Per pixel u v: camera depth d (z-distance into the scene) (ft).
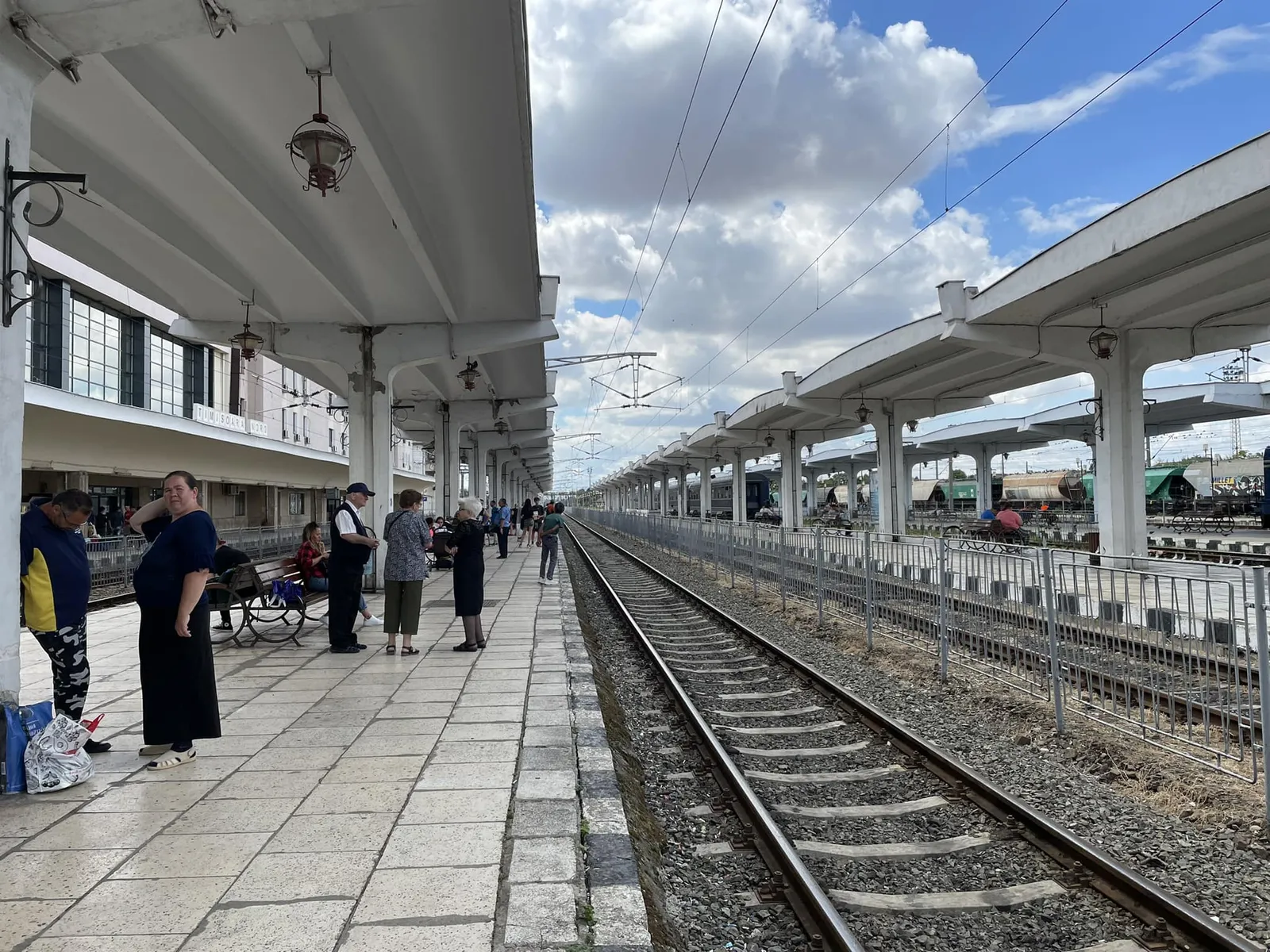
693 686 27.22
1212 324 51.29
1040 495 166.09
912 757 18.44
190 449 90.17
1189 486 137.59
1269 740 13.98
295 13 13.17
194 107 21.29
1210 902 11.92
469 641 26.73
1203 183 31.07
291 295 37.76
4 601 13.24
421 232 28.68
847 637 34.12
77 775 13.87
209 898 9.83
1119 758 18.01
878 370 75.20
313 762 15.21
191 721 14.97
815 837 14.67
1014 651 22.95
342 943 8.79
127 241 31.37
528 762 15.25
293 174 25.67
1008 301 46.85
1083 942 10.96
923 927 11.46
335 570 26.48
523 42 18.86
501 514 74.84
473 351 43.57
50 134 22.40
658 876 12.57
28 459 66.44
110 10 12.64
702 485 179.63
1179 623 16.96
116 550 49.08
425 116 22.29
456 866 10.73
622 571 72.59
